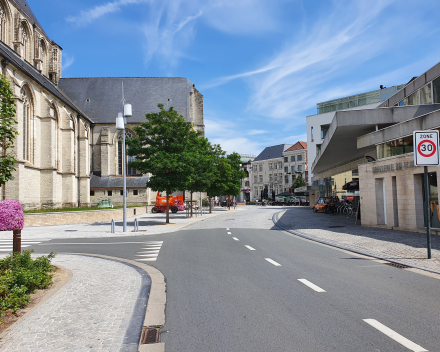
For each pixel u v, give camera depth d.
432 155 8.81
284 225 21.05
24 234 18.88
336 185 41.22
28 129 35.88
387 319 4.46
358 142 20.28
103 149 52.94
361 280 6.68
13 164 6.48
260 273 7.45
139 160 24.00
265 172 102.38
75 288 6.46
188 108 58.53
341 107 59.88
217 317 4.72
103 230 20.56
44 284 6.43
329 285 6.31
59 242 15.15
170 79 60.91
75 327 4.41
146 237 16.34
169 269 8.22
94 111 55.28
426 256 9.05
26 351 3.69
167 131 23.81
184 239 14.73
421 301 5.25
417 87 21.16
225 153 42.53
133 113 56.06
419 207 14.63
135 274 7.72
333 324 4.32
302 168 92.88
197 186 31.19
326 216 29.27
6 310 5.08
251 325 4.38
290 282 6.59
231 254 10.20
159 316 4.80
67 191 43.09
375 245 11.35
